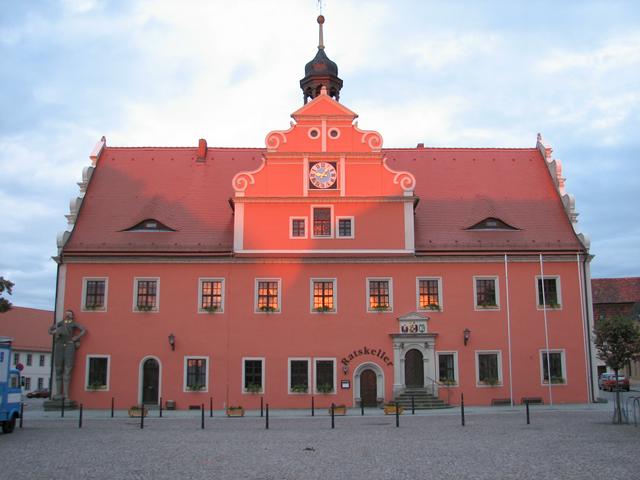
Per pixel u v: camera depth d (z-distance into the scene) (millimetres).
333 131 38719
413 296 37188
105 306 36969
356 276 37344
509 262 37688
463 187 41469
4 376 23016
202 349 36625
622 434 20984
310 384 36281
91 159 42312
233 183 38062
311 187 38156
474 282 37406
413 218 37844
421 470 14406
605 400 36938
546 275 37688
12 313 72875
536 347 37000
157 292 37156
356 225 37719
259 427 25000
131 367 36469
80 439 21078
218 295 37250
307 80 42594
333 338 36719
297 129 38688
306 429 23922
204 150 43375
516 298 37375
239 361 36500
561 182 41125
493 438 20141
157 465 15477
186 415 31938
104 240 37906
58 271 37281
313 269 37375
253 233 37531
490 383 36375
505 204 40469
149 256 37156
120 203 40188
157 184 41469
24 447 19031
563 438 19953
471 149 44219
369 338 36719
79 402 36125
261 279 37250
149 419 29625
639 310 67375
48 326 76688
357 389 36250
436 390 36062
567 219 39625
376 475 13844
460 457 16219
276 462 15781
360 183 38188
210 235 38375
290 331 36781
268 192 38000
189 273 37375
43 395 63812
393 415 30250
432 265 37531
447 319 37000
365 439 20312
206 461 16047
